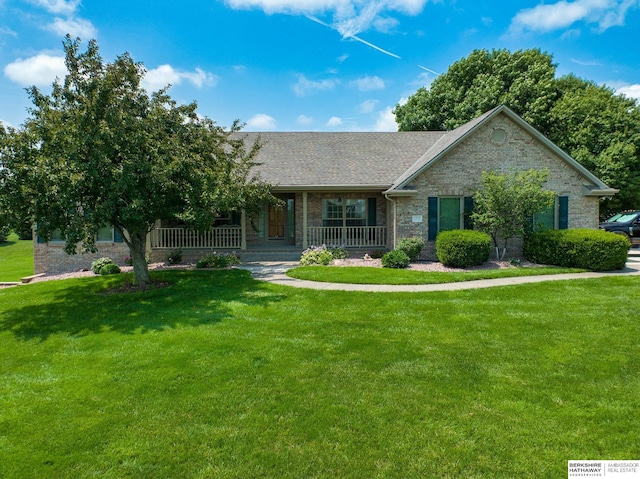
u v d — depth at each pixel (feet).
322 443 10.94
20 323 24.13
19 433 11.85
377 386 14.26
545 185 46.42
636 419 11.81
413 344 18.52
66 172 25.20
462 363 16.20
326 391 13.94
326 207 54.49
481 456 10.27
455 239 40.40
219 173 35.55
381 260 44.60
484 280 33.71
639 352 17.02
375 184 48.75
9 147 25.75
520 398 13.20
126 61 30.53
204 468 10.04
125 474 9.91
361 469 9.86
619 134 80.18
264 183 44.83
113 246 49.19
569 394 13.41
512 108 85.61
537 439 10.91
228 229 50.57
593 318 21.94
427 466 9.93
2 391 14.76
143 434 11.62
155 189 28.99
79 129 26.99
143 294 29.89
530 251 43.93
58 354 18.71
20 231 28.12
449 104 95.40
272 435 11.37
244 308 25.43
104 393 14.28
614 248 36.86
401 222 46.29
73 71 28.78
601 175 78.33
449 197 46.55
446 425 11.68
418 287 31.12
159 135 31.94
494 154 46.14
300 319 22.86
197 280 35.06
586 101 83.05
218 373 15.61
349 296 28.14
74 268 49.16
